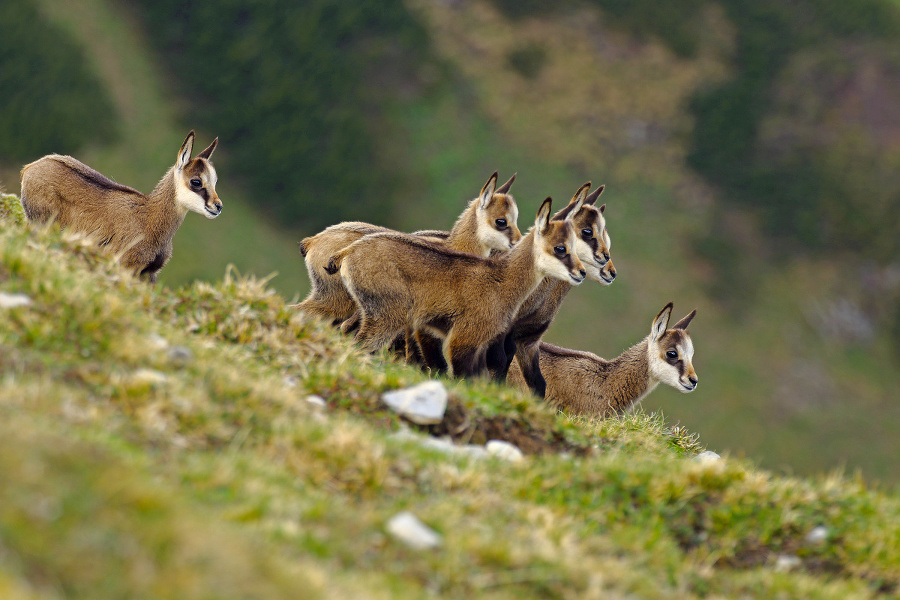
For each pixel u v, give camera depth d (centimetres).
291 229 17088
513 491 2341
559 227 3909
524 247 3938
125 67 18162
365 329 3931
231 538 1627
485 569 1880
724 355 15550
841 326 16788
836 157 18600
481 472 2347
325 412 2589
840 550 2331
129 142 17200
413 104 18662
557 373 4591
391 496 2136
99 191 4294
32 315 2348
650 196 17800
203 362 2497
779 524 2392
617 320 15450
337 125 17988
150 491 1625
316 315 4353
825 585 2170
